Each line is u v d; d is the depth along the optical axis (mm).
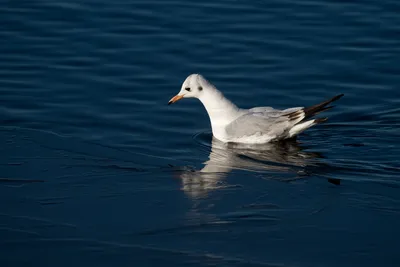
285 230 12570
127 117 17094
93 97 17844
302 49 19984
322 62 19453
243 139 16203
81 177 14383
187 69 19062
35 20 21156
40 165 14805
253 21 21250
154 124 16891
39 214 13039
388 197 13609
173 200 13531
